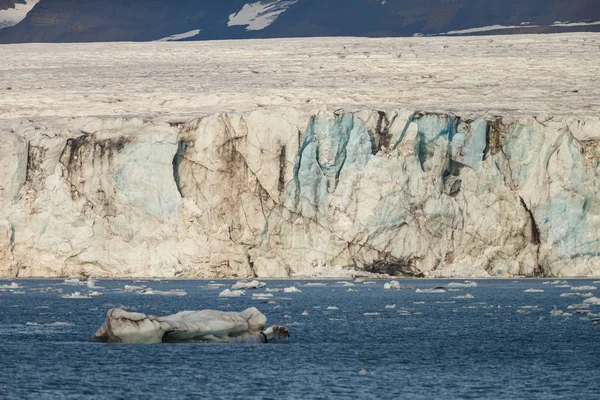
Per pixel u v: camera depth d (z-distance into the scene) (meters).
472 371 180.75
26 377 171.12
